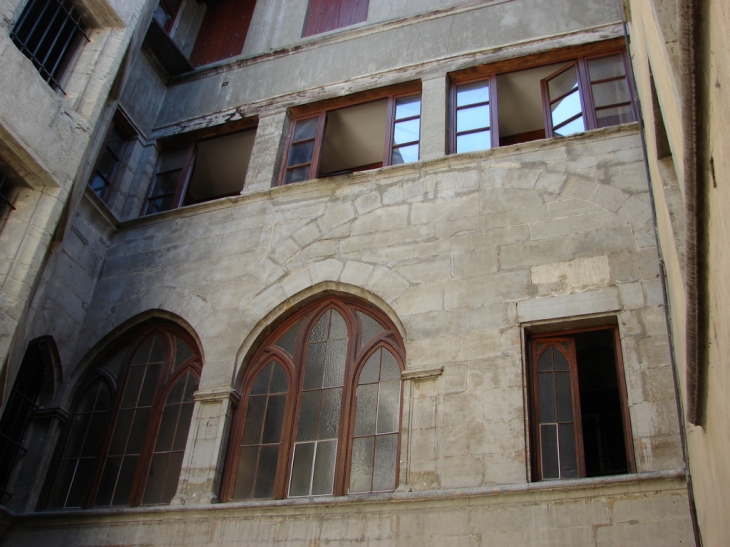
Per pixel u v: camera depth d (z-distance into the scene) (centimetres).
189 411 1116
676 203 711
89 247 1303
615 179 1078
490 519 835
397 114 1357
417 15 1453
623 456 1342
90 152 1170
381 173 1227
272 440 1039
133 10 1262
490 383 945
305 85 1461
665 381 878
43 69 1094
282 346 1123
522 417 907
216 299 1190
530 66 1316
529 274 1024
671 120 619
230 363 1106
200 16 1738
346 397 1031
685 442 793
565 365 959
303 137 1409
